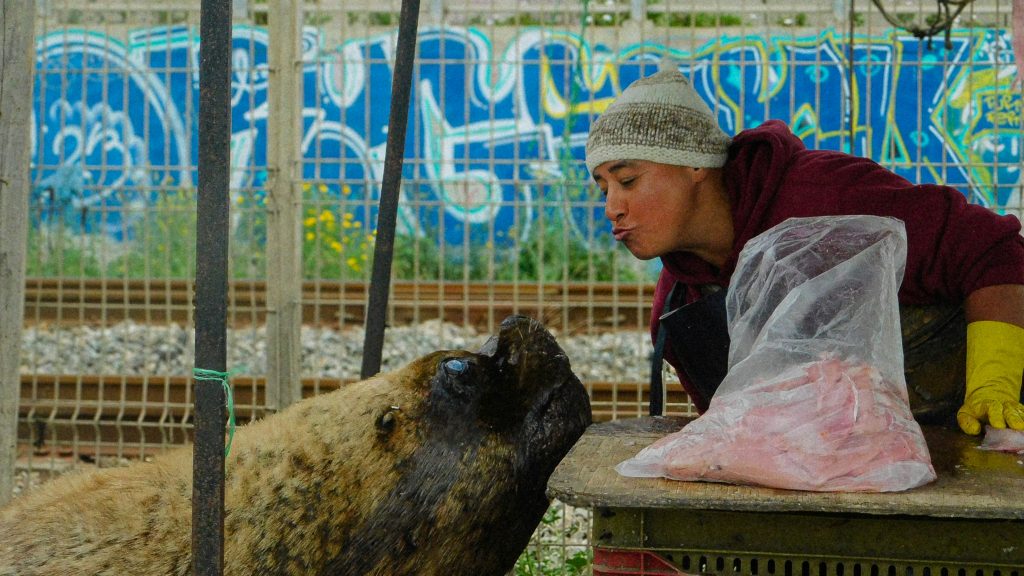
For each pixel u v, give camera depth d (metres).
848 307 2.33
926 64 5.42
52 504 2.56
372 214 10.83
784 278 2.40
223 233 2.05
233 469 2.56
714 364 3.14
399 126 3.59
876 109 11.33
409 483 2.65
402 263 11.92
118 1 11.88
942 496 1.99
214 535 2.06
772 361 2.29
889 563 2.01
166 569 2.42
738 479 2.10
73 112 13.27
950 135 11.15
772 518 2.04
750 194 2.82
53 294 8.91
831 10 6.43
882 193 2.78
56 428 6.36
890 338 2.34
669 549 2.06
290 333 5.27
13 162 3.51
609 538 2.08
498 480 2.74
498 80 13.00
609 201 2.85
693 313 3.08
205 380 2.05
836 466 2.05
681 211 2.83
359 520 2.60
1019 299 2.71
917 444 2.13
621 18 11.08
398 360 8.45
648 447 2.23
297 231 5.39
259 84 12.29
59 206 6.29
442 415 2.71
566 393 2.90
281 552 2.51
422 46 13.05
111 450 6.35
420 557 2.68
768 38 5.57
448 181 5.87
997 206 5.42
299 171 5.46
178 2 12.33
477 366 2.77
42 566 2.41
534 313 8.79
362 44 12.80
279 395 5.23
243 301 9.55
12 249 3.53
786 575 2.05
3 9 3.47
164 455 2.79
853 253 2.39
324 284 9.49
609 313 8.80
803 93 11.34
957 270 2.77
